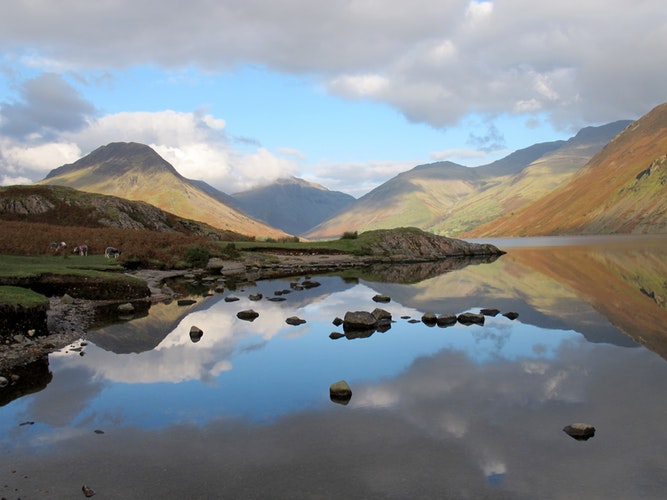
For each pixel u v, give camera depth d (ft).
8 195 254.68
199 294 105.09
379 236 263.90
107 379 45.01
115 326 69.15
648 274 150.41
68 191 277.85
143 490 25.72
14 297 60.29
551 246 394.73
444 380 44.86
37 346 55.98
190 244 186.80
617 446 30.96
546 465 28.50
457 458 29.37
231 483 26.43
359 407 38.01
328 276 152.15
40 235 154.20
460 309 85.76
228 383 44.16
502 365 49.73
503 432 33.14
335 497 25.02
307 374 46.98
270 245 228.63
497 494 25.35
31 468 28.14
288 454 29.91
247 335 64.13
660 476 27.22
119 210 270.87
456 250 274.98
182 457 29.53
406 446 30.99
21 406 38.06
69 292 89.15
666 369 47.85
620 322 72.49
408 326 69.77
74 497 25.03
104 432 33.14
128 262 139.64
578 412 36.76
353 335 64.18
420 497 25.04
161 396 40.57
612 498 25.05
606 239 542.98
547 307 87.30
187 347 57.47
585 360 51.42
